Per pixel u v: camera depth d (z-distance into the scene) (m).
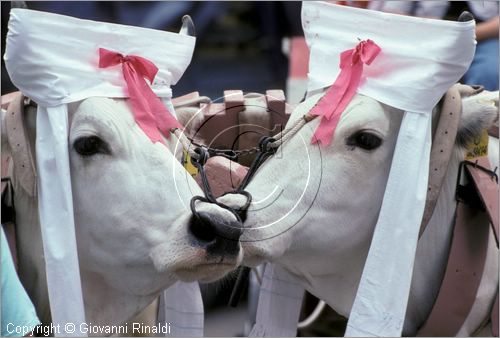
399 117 5.82
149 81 5.89
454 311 6.18
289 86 9.81
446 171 6.07
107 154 5.52
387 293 5.71
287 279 6.65
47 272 5.52
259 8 9.88
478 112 5.93
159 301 6.82
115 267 5.68
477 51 8.71
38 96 5.51
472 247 6.16
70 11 9.40
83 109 5.55
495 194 6.11
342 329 8.84
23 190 5.86
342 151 5.77
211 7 9.82
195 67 9.81
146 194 5.49
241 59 9.95
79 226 5.65
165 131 5.80
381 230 5.71
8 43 5.45
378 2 8.74
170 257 5.37
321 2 6.08
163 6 9.66
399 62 5.78
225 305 9.21
